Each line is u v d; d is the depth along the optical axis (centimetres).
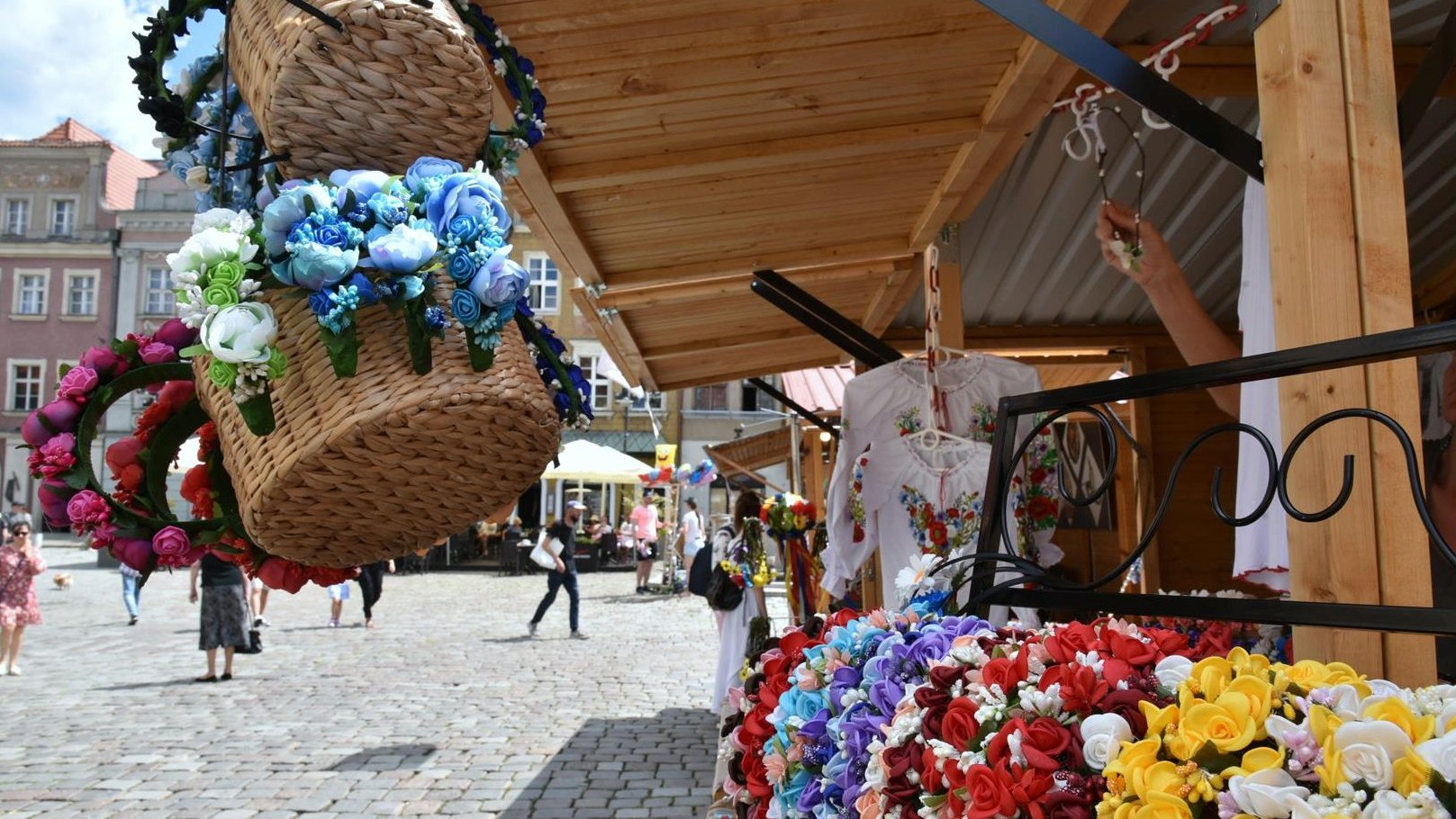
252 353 120
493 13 230
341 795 555
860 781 133
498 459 132
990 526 176
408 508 133
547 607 1294
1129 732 103
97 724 744
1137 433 600
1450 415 215
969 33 262
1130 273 255
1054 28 175
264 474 127
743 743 159
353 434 121
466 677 964
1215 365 129
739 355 667
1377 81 151
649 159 318
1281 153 154
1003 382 340
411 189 127
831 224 412
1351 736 88
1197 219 467
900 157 346
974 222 482
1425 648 140
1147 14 309
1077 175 436
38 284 4241
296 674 980
